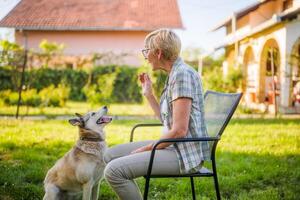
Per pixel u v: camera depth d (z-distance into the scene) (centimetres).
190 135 323
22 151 689
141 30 2739
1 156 663
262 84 1750
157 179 534
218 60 2314
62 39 2783
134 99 2072
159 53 330
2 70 1716
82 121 420
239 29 2205
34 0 2927
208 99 390
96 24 2712
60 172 423
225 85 1534
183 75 319
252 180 533
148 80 392
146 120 1216
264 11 1922
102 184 518
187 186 497
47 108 1596
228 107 341
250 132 948
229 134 912
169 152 325
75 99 2095
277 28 1547
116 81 2070
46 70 1897
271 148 749
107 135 873
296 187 502
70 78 2086
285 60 1472
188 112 313
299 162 634
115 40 2788
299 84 1576
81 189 431
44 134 880
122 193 319
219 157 666
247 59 1972
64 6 2883
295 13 1375
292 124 1121
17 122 1096
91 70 1994
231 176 546
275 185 520
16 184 502
